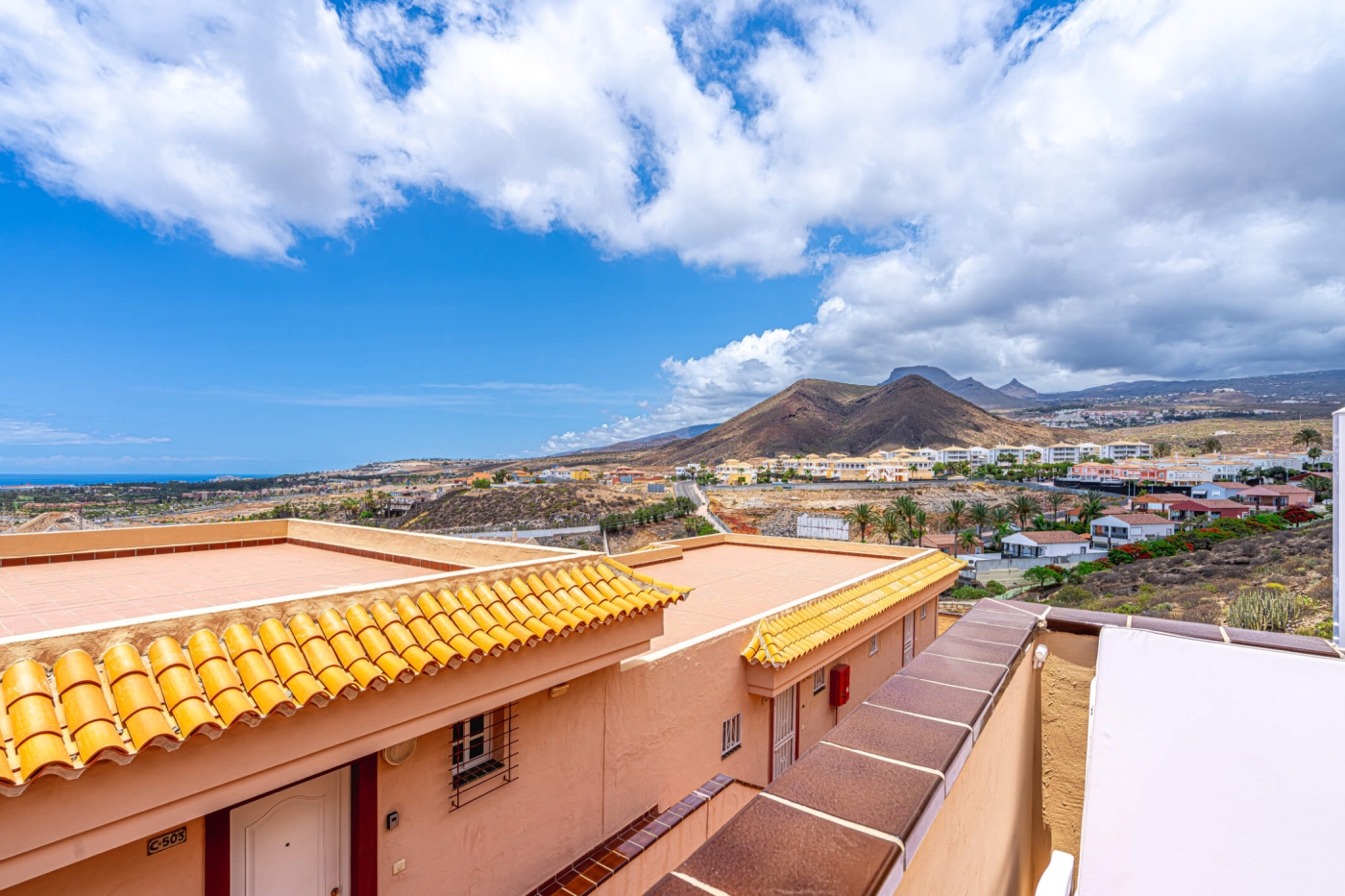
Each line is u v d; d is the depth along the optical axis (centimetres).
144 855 355
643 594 616
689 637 841
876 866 138
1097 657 326
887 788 174
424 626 457
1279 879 204
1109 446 16450
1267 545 4141
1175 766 245
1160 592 3391
